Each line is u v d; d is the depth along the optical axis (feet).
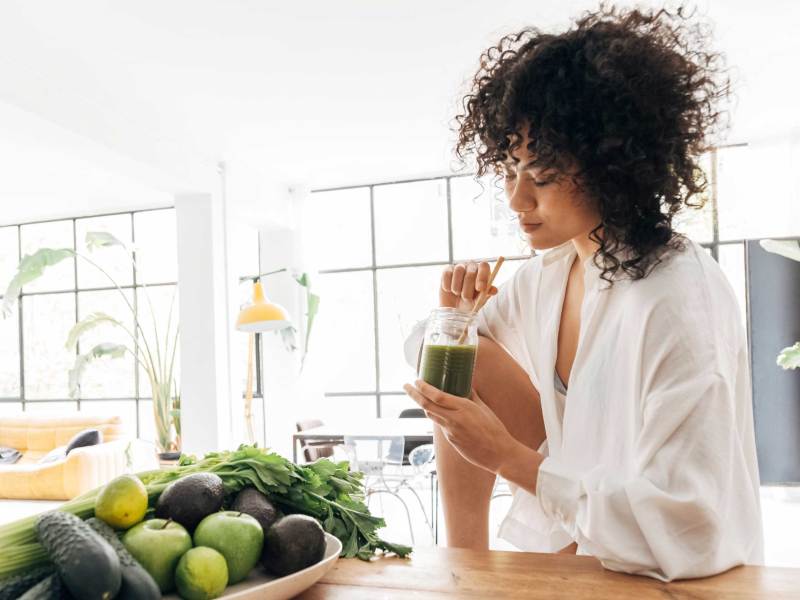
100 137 13.56
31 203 23.45
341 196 23.27
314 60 13.19
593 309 3.15
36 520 2.23
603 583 2.35
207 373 17.49
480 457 2.94
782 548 12.84
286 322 16.37
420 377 3.24
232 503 2.68
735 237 18.12
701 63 3.27
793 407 17.39
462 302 3.58
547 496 2.75
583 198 2.97
